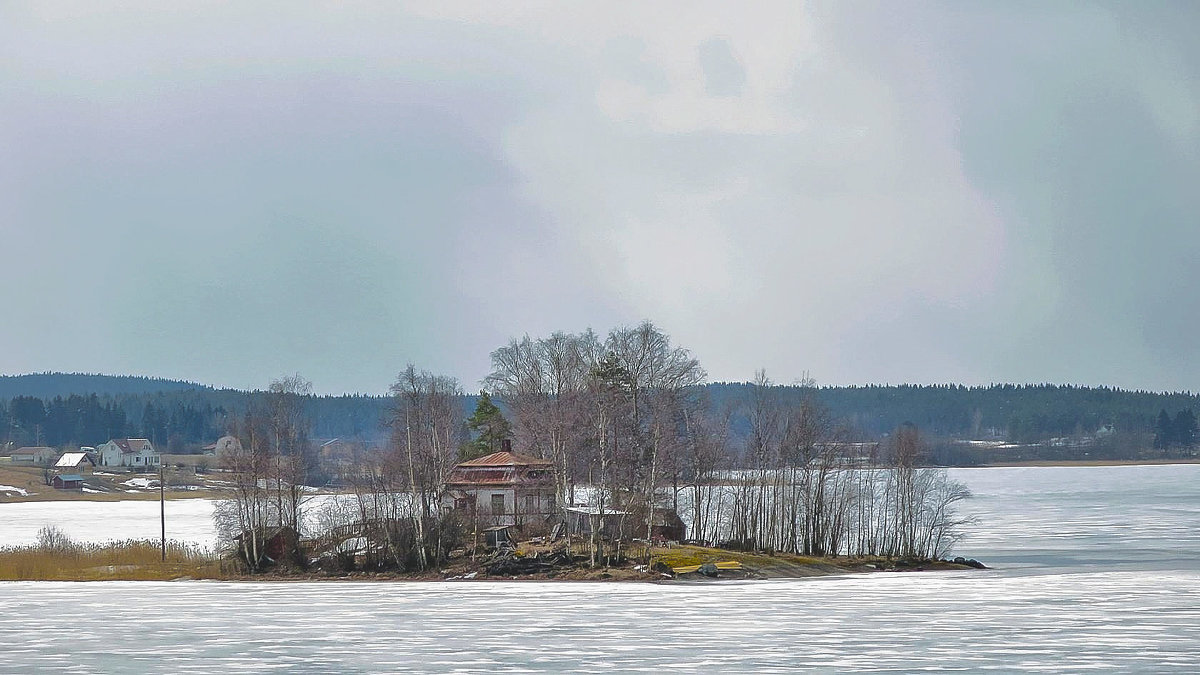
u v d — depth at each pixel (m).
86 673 157.62
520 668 158.00
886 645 174.00
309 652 170.75
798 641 177.75
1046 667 157.25
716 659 163.25
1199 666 157.62
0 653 172.00
